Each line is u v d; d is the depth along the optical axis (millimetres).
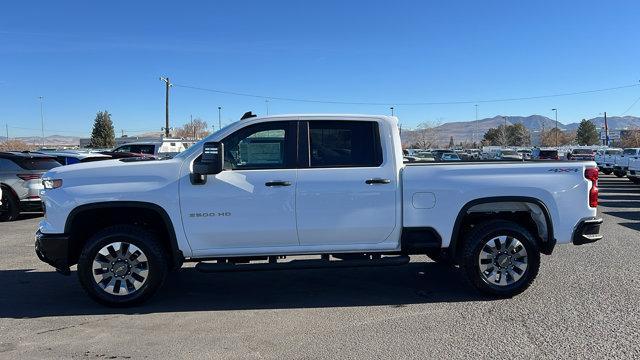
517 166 5922
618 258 7977
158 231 5992
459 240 6129
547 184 5906
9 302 5969
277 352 4504
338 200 5695
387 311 5590
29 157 13211
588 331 4922
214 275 7176
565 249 8688
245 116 6062
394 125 5875
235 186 5613
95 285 5613
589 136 101188
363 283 6730
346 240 5801
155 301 6004
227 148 5746
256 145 5770
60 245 5547
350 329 5051
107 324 5227
